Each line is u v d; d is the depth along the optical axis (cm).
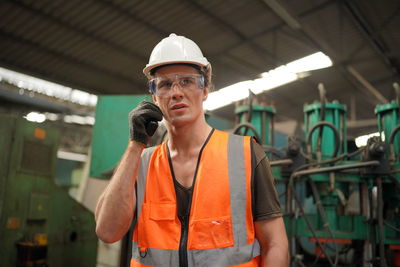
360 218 255
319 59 639
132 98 329
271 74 706
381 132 276
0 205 248
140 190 98
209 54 637
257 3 499
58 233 298
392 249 259
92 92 709
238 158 94
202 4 495
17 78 734
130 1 474
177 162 99
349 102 838
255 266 89
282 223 92
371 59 638
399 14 516
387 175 240
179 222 92
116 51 589
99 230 91
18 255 258
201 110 99
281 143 414
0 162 253
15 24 500
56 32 527
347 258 297
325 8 508
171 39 100
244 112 281
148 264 90
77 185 521
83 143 948
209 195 90
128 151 91
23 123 271
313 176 259
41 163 288
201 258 86
